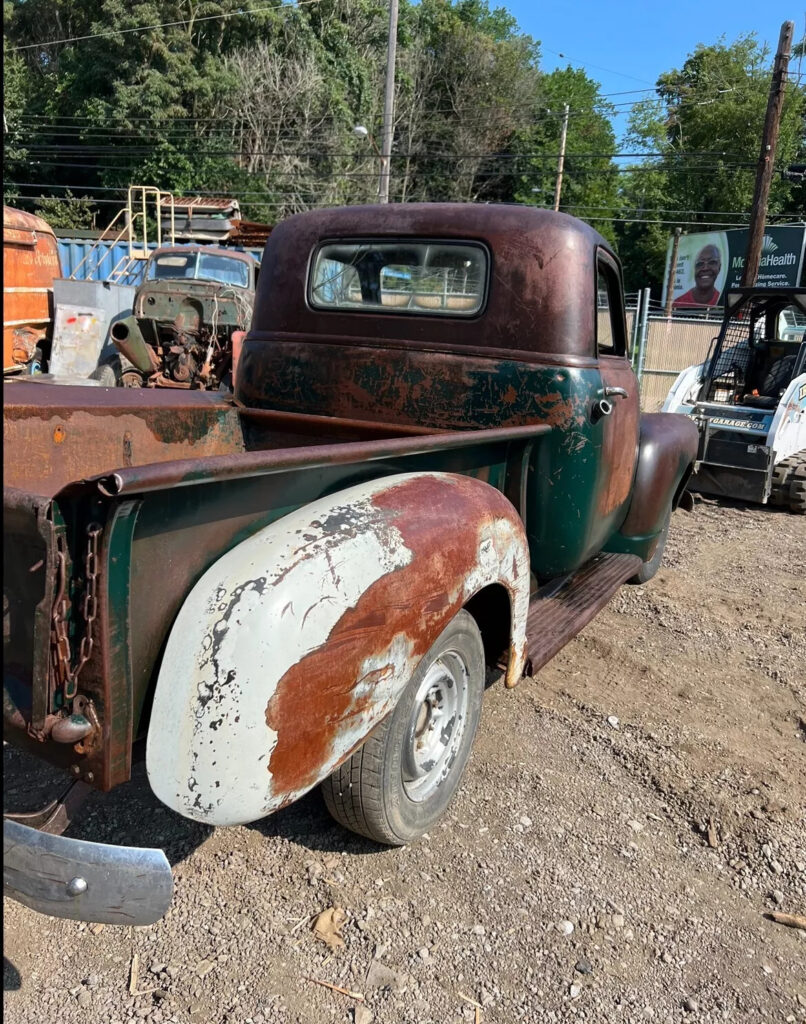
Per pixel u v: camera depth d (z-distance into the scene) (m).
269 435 3.77
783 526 7.75
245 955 2.14
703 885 2.55
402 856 2.54
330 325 3.64
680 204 41.62
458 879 2.47
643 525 4.46
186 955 2.13
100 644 1.50
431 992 2.07
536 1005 2.06
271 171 30.73
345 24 34.66
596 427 3.26
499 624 2.76
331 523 1.97
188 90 28.22
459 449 2.78
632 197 44.88
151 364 8.52
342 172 32.03
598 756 3.24
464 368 3.30
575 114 39.75
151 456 3.37
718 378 9.41
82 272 17.81
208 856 2.48
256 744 1.68
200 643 1.66
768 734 3.53
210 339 8.45
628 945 2.28
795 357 9.29
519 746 3.26
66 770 1.61
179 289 8.49
